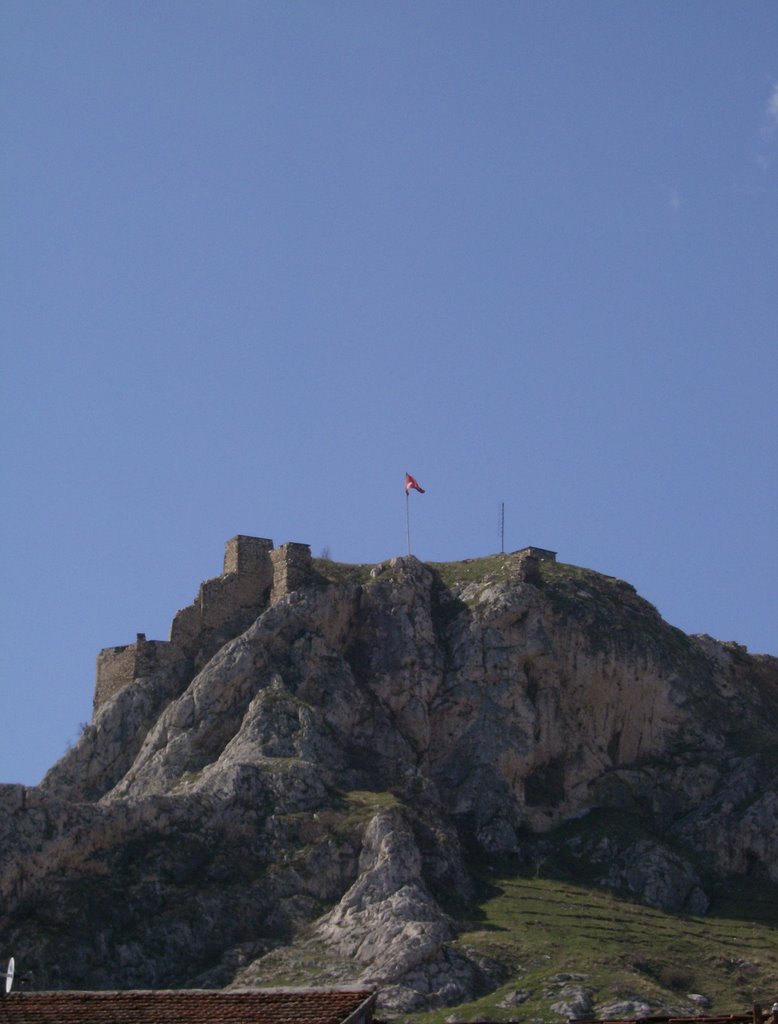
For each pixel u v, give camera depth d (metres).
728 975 176.88
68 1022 73.50
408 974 164.75
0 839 172.25
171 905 174.75
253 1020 72.50
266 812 186.38
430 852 186.00
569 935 178.50
